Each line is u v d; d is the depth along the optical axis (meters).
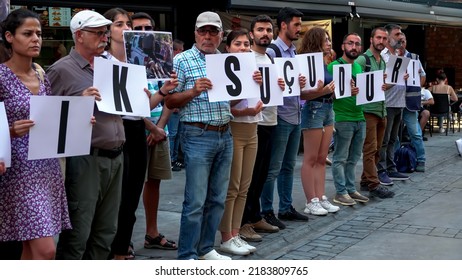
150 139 5.36
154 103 4.63
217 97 4.78
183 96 4.71
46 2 8.49
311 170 6.98
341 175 7.54
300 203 7.60
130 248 5.34
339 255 5.68
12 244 4.41
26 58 3.70
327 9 11.99
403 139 11.48
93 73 4.12
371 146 8.09
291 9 6.25
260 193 6.09
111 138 4.16
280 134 6.17
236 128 5.32
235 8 10.29
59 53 8.88
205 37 4.91
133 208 5.04
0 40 4.00
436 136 14.64
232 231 5.61
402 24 16.12
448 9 16.34
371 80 7.48
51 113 3.67
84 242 4.15
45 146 3.66
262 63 5.55
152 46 4.63
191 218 4.86
